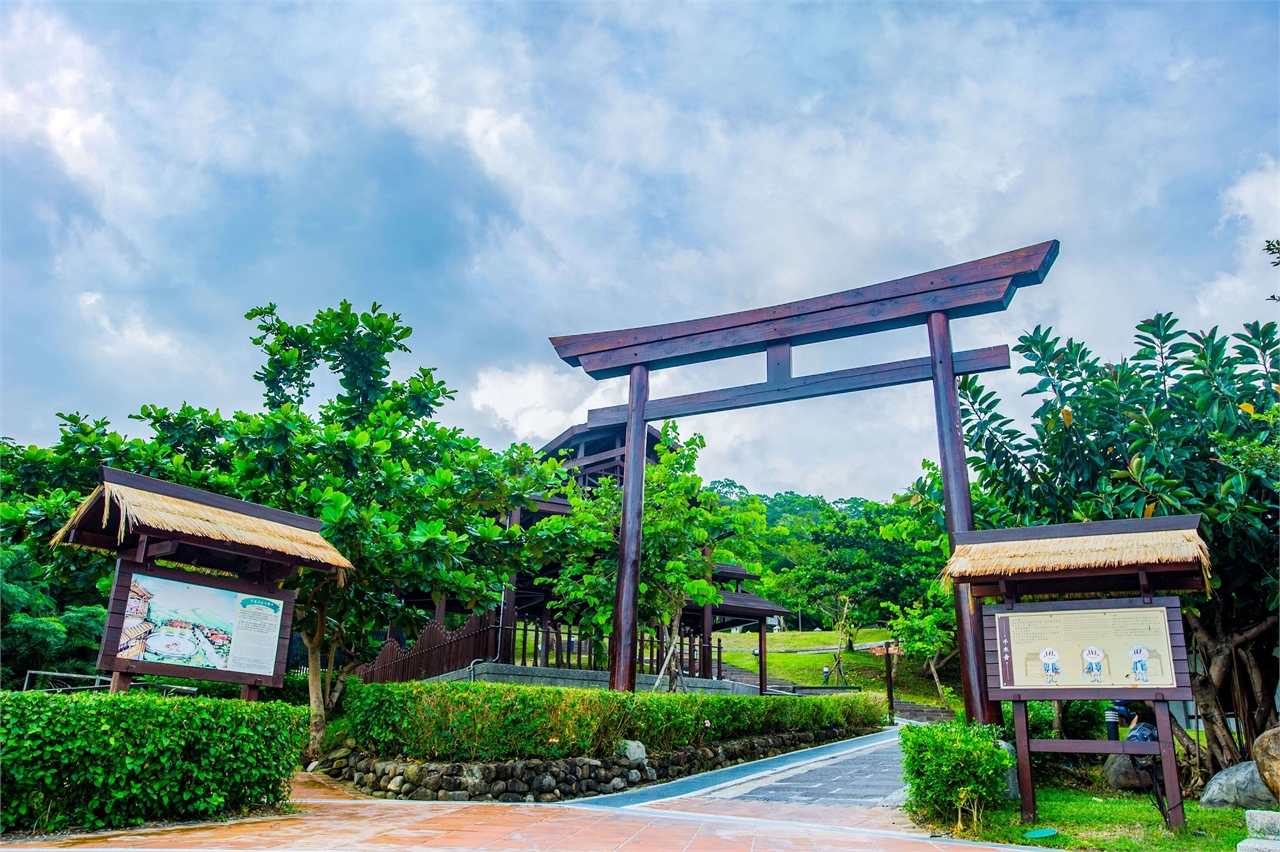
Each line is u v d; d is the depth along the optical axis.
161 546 8.84
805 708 18.78
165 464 12.13
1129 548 8.58
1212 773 10.32
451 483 13.31
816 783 12.34
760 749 16.14
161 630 8.59
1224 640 10.64
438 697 11.02
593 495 21.12
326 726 14.10
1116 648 8.53
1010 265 12.32
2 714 7.20
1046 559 8.80
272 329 16.09
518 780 10.72
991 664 8.96
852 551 37.56
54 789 7.38
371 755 11.71
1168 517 8.73
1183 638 8.33
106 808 7.63
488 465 13.95
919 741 8.80
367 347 16.19
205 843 6.94
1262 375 10.84
